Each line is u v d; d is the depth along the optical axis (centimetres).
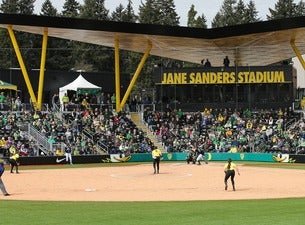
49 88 8469
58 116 6450
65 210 2136
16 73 8169
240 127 6669
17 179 3875
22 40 12581
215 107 7369
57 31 6750
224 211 2066
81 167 5231
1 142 5497
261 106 7231
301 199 2528
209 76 7400
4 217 1956
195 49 8044
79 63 13500
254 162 5769
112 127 6544
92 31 6662
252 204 2314
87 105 6988
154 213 2023
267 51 8194
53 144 5781
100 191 3045
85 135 6231
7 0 13538
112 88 9138
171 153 6141
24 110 6450
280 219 1828
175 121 6981
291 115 6869
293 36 6900
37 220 1877
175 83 7500
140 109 7412
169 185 3384
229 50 8125
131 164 5647
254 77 7275
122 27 6700
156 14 14400
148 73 12925
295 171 4534
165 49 8069
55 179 3866
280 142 6003
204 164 5512
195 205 2297
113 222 1811
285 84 7194
